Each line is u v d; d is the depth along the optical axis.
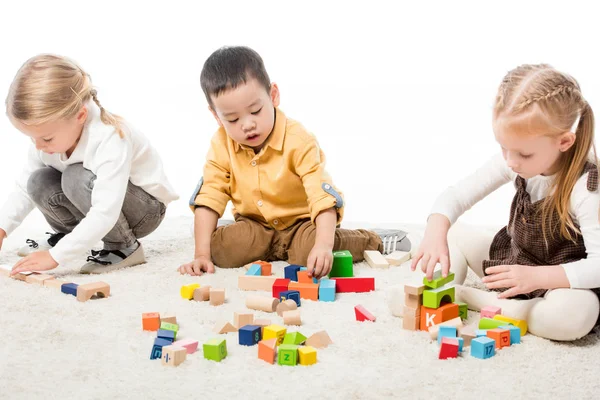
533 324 1.35
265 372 1.19
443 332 1.31
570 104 1.30
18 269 1.71
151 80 4.15
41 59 1.73
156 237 2.27
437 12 4.20
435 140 3.57
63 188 1.88
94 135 1.80
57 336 1.34
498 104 1.34
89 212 1.78
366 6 4.25
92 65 4.04
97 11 4.03
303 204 1.96
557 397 1.10
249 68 1.75
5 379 1.16
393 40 4.26
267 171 1.91
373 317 1.44
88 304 1.54
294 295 1.53
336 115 3.92
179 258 1.99
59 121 1.71
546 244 1.45
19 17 3.90
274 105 1.89
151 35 4.13
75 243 1.74
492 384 1.14
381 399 1.09
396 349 1.29
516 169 1.35
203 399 1.09
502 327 1.32
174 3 4.13
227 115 1.76
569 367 1.21
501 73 4.02
